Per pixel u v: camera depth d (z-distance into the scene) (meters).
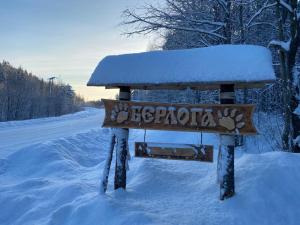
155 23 11.59
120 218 5.09
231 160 5.58
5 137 20.20
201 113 5.58
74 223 5.38
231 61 5.44
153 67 5.93
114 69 6.17
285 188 5.63
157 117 5.86
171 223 4.95
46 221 5.58
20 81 79.38
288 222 5.04
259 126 13.52
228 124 5.41
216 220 5.05
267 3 11.11
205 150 5.77
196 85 5.67
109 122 6.21
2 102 65.75
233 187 5.58
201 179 6.66
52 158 10.37
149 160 7.73
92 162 12.03
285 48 8.45
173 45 13.12
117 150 6.27
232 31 12.24
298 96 8.50
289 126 8.54
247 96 13.62
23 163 10.36
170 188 6.36
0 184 8.52
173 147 5.95
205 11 12.16
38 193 6.98
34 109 73.12
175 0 11.94
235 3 11.57
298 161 6.33
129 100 6.21
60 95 92.81
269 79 5.06
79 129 25.62
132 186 6.42
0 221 6.18
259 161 6.54
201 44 12.50
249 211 5.22
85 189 6.71
